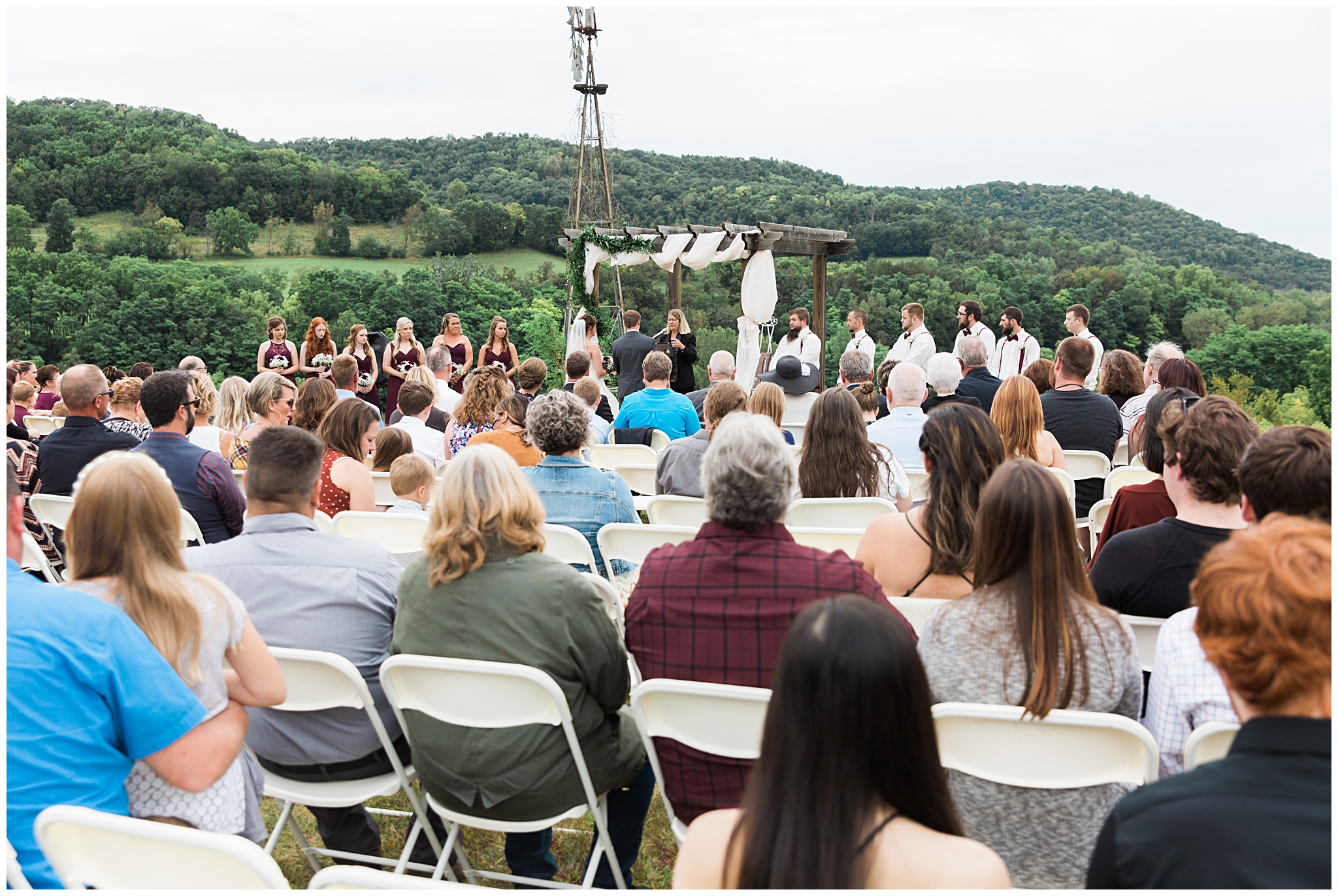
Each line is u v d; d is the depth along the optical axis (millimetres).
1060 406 4984
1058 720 1686
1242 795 979
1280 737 988
